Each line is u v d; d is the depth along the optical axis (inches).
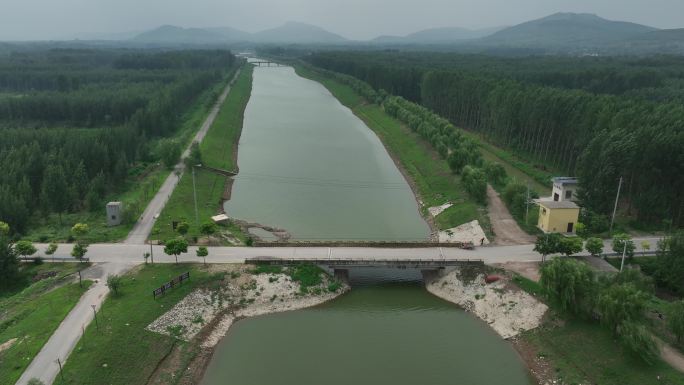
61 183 4284.0
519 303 3031.5
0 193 3912.4
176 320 2832.2
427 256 3503.9
